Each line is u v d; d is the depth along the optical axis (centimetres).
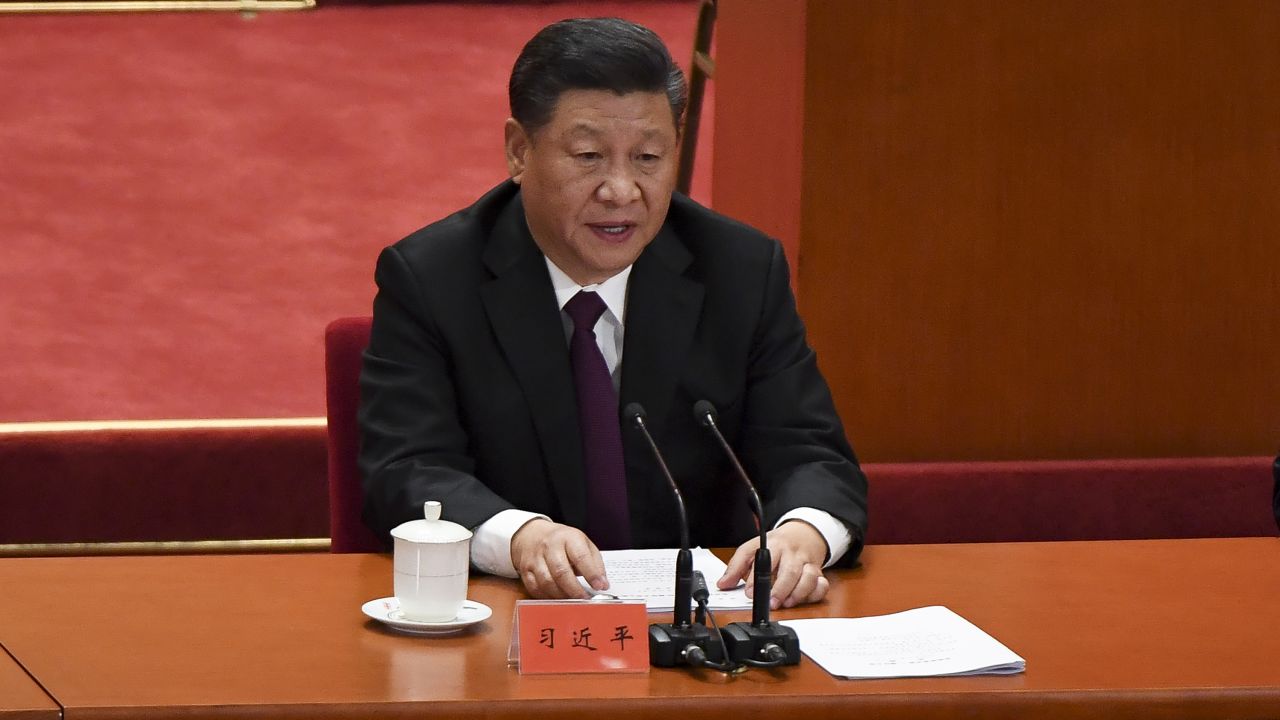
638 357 915
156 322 2069
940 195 1356
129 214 2472
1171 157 1369
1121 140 1363
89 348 1962
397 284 915
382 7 3559
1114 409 1396
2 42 3247
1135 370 1393
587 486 908
